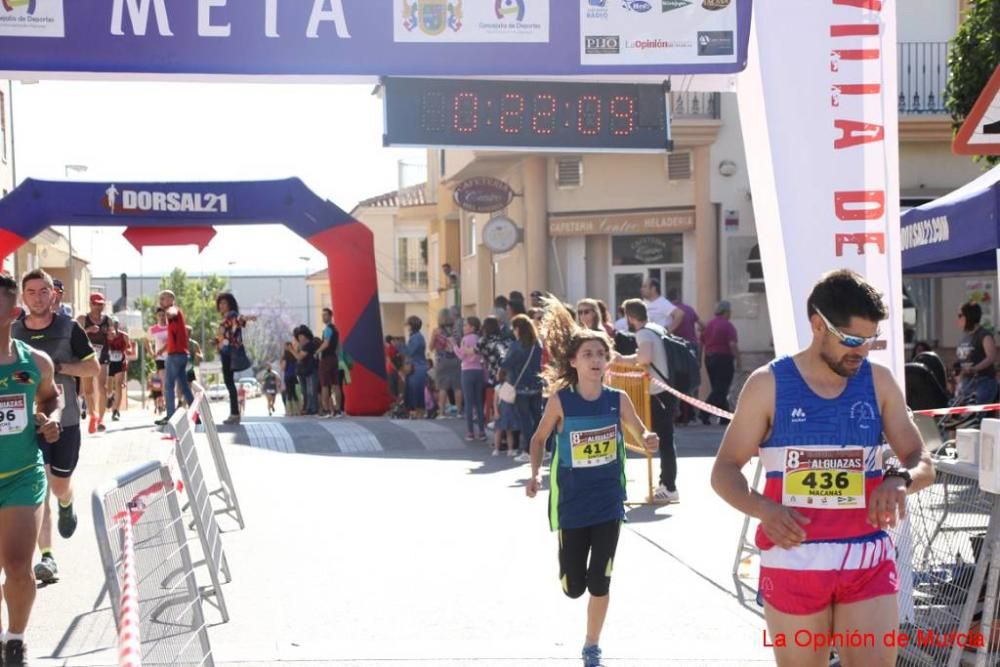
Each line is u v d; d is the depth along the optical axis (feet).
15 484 19.33
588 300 37.01
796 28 23.13
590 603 19.80
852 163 22.97
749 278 73.61
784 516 12.93
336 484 40.19
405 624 22.45
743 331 73.61
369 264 70.59
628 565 27.61
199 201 68.85
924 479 13.14
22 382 19.48
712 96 73.10
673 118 72.28
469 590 25.04
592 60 26.66
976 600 16.61
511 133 31.76
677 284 76.84
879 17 23.13
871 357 22.74
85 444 50.11
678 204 74.74
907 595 18.61
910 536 18.60
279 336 276.00
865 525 13.39
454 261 111.34
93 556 28.73
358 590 25.12
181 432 23.58
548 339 20.76
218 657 20.26
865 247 22.90
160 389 72.49
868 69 23.08
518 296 52.47
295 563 27.81
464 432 54.65
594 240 78.38
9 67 25.84
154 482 16.26
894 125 23.15
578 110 32.01
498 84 31.89
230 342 60.49
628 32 26.61
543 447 20.57
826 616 13.42
